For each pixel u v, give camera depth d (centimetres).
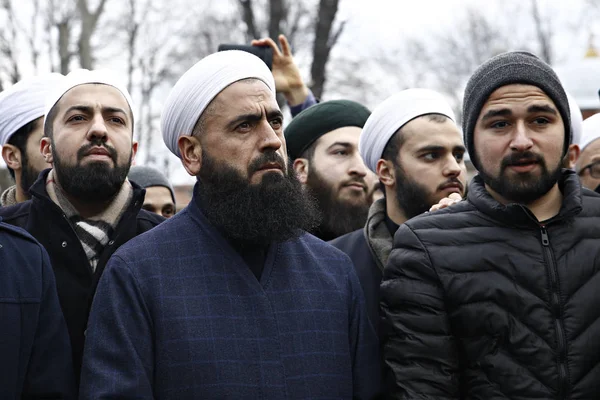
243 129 390
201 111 395
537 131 395
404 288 392
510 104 394
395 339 391
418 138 471
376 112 489
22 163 522
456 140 475
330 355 382
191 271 381
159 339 369
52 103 451
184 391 362
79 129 440
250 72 397
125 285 374
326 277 398
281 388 368
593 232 390
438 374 382
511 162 391
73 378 391
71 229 434
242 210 382
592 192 409
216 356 366
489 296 381
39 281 394
